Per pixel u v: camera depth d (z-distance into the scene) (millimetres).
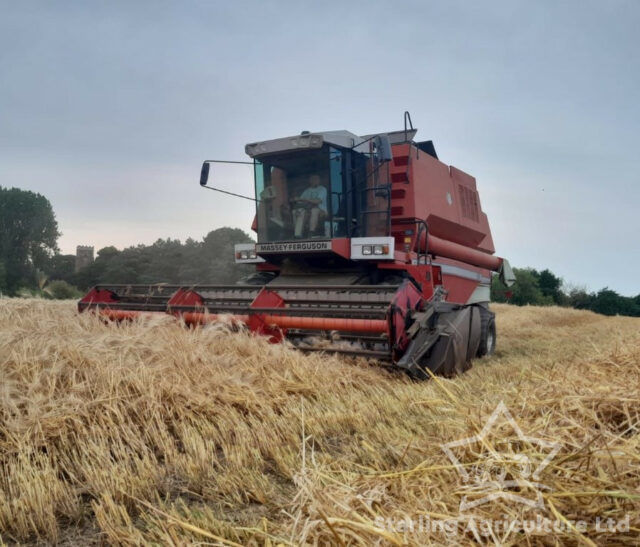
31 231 50281
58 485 2729
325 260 7562
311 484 2123
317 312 5828
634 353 4344
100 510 2461
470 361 6664
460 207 9695
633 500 1786
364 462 2971
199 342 5176
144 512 2531
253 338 5602
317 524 1809
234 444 3461
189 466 3023
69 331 5195
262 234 7746
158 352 4703
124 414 3635
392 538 1654
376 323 5488
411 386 4996
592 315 23891
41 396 3537
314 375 4914
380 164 6844
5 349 4102
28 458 2945
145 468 3014
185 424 3666
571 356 7125
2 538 2400
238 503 2643
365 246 6918
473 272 10359
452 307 6172
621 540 1661
